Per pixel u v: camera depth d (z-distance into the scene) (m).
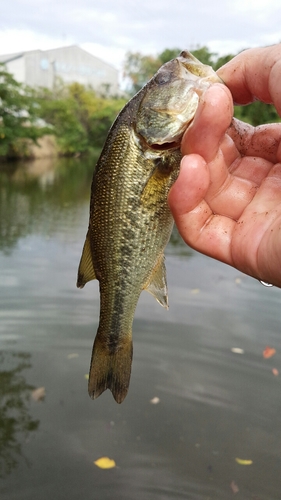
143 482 0.31
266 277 0.16
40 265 0.71
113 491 0.30
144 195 0.19
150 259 0.20
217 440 0.35
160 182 0.19
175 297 0.58
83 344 0.48
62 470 0.32
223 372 0.43
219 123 0.16
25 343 0.48
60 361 0.45
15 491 0.30
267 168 0.18
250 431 0.36
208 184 0.17
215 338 0.48
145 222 0.20
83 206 1.35
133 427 0.36
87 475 0.32
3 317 0.52
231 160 0.18
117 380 0.22
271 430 0.36
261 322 0.51
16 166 2.73
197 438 0.35
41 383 0.41
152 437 0.35
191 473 0.32
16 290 0.59
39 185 1.83
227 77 0.18
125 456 0.33
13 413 0.37
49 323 0.51
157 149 0.19
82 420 0.37
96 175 0.20
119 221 0.20
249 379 0.42
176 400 0.39
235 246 0.17
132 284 0.21
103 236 0.21
